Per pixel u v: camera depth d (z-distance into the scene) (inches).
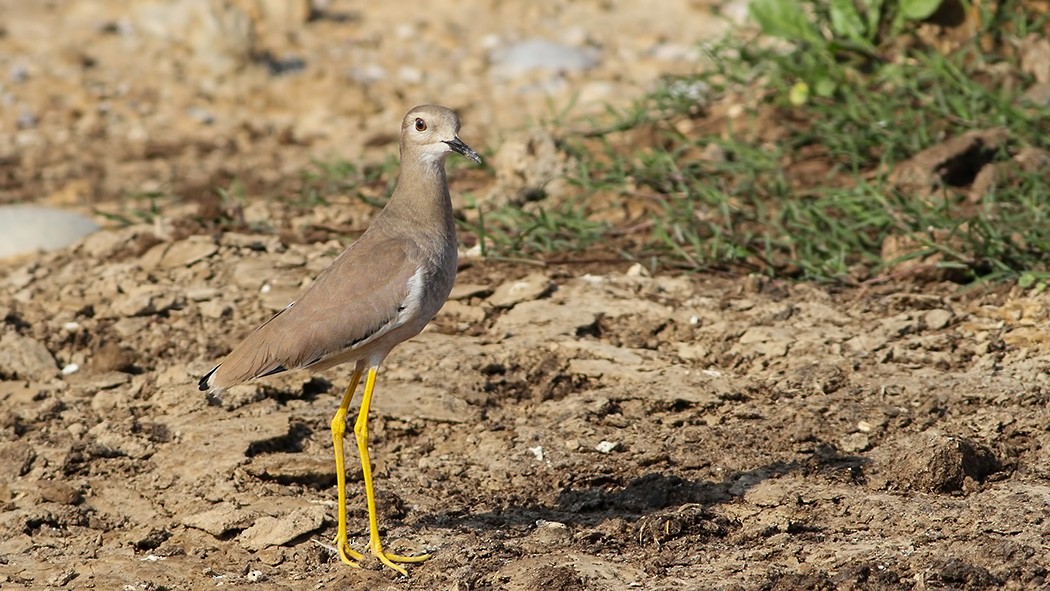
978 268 529.0
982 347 472.4
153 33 979.9
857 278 535.5
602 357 483.8
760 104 666.2
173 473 419.2
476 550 370.3
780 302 515.8
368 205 645.9
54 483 414.0
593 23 1012.5
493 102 861.2
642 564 358.9
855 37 652.1
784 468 410.0
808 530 375.6
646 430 439.2
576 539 376.8
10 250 617.6
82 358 505.4
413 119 391.9
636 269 550.0
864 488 397.7
